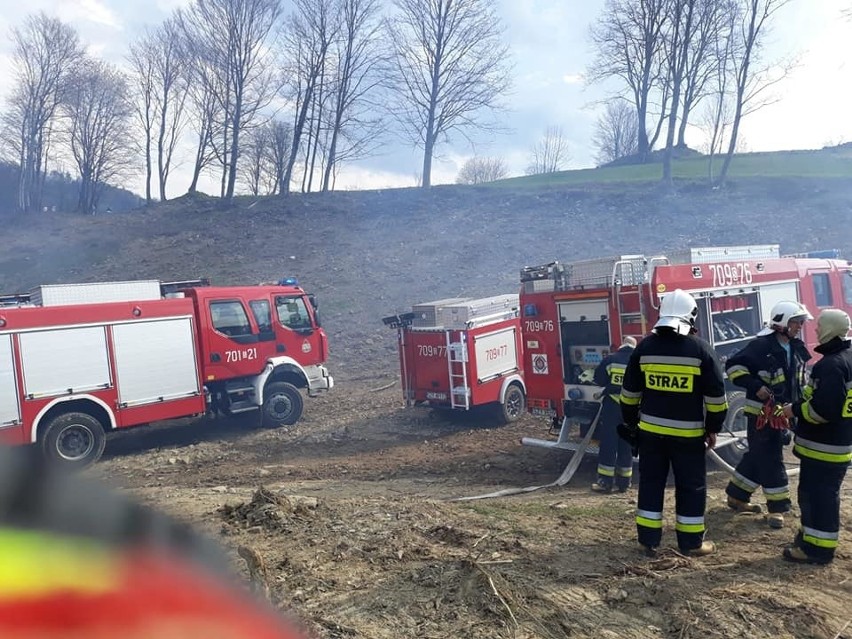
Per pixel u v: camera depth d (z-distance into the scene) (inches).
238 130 1418.6
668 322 192.1
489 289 854.5
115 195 2220.7
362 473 356.5
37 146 1779.0
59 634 35.5
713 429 191.6
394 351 738.2
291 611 145.4
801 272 395.5
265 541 202.8
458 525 222.2
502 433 428.8
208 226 1208.2
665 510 248.4
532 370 359.6
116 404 415.2
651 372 196.2
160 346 435.8
